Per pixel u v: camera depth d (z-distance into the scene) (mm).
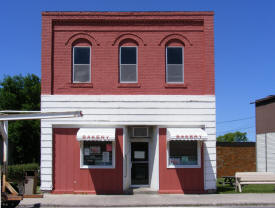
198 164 16141
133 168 16891
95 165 16000
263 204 13336
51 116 11461
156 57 16578
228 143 25828
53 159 16047
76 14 16578
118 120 16234
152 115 16281
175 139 15133
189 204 13297
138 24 16688
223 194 15680
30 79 35469
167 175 16062
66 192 15875
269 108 23703
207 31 16594
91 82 16422
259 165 24984
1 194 11734
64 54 16531
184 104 16391
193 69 16609
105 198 14695
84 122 16188
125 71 16562
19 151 32781
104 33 16641
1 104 33812
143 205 13219
